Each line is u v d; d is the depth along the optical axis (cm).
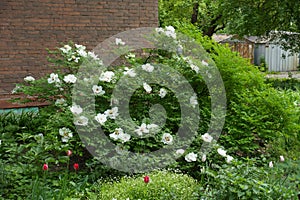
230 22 1138
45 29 865
